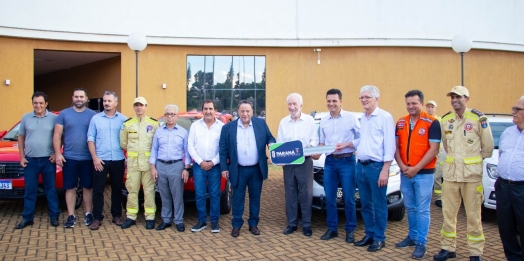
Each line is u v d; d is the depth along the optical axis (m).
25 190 6.03
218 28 13.47
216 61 13.67
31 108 12.44
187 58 13.57
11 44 12.12
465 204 4.57
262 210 7.25
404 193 5.05
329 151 5.32
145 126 6.02
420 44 13.89
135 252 4.98
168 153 5.86
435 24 14.05
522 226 4.07
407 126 4.93
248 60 13.78
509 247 4.27
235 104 13.75
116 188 6.09
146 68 13.30
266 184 9.66
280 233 5.84
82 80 16.00
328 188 5.56
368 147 5.04
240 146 5.68
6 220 6.40
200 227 5.92
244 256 4.86
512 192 4.09
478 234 4.52
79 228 5.99
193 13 13.38
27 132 5.98
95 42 12.95
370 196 5.21
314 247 5.20
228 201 7.03
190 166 6.07
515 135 4.16
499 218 4.23
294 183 5.78
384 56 13.93
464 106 4.53
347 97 13.88
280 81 13.77
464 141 4.53
